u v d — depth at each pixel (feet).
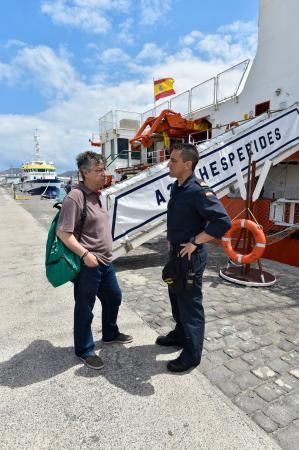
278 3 24.03
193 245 8.23
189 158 8.43
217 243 27.66
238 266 19.89
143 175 20.77
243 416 7.30
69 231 8.28
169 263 8.75
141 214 19.20
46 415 7.37
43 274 18.94
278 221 21.62
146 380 8.65
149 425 7.06
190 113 36.47
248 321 12.39
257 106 27.04
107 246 9.25
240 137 20.56
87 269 8.77
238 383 8.53
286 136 21.90
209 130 33.22
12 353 10.09
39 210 58.85
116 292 9.96
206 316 12.82
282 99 24.56
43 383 8.54
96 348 10.35
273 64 25.07
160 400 7.86
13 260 22.57
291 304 14.12
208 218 8.09
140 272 19.36
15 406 7.66
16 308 13.87
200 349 9.01
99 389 8.29
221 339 10.94
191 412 7.45
